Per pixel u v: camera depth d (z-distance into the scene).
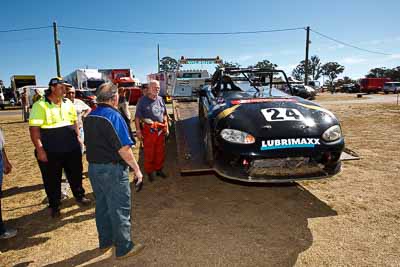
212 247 2.60
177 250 2.57
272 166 2.86
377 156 5.27
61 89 3.19
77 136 3.44
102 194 2.43
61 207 3.54
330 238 2.68
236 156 2.85
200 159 3.70
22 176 4.79
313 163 2.88
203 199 3.69
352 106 15.51
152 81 4.13
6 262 2.46
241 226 2.97
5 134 9.44
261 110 3.18
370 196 3.58
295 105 3.34
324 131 2.91
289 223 3.00
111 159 2.26
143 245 2.57
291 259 2.38
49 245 2.71
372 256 2.38
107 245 2.56
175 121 5.66
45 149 3.14
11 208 3.54
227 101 3.63
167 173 4.74
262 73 4.62
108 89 2.33
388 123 9.13
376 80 37.47
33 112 3.05
